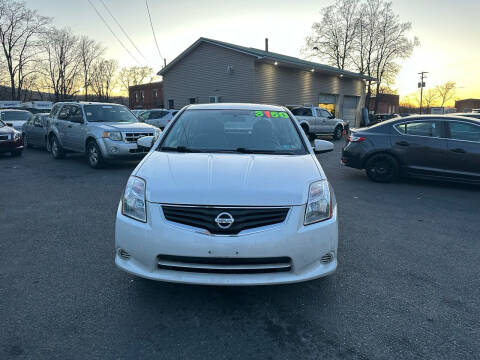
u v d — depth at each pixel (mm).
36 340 2146
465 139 6613
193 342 2150
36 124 12320
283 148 3355
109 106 9633
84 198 5727
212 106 4062
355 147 7457
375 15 41500
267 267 2303
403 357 2051
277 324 2352
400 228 4406
